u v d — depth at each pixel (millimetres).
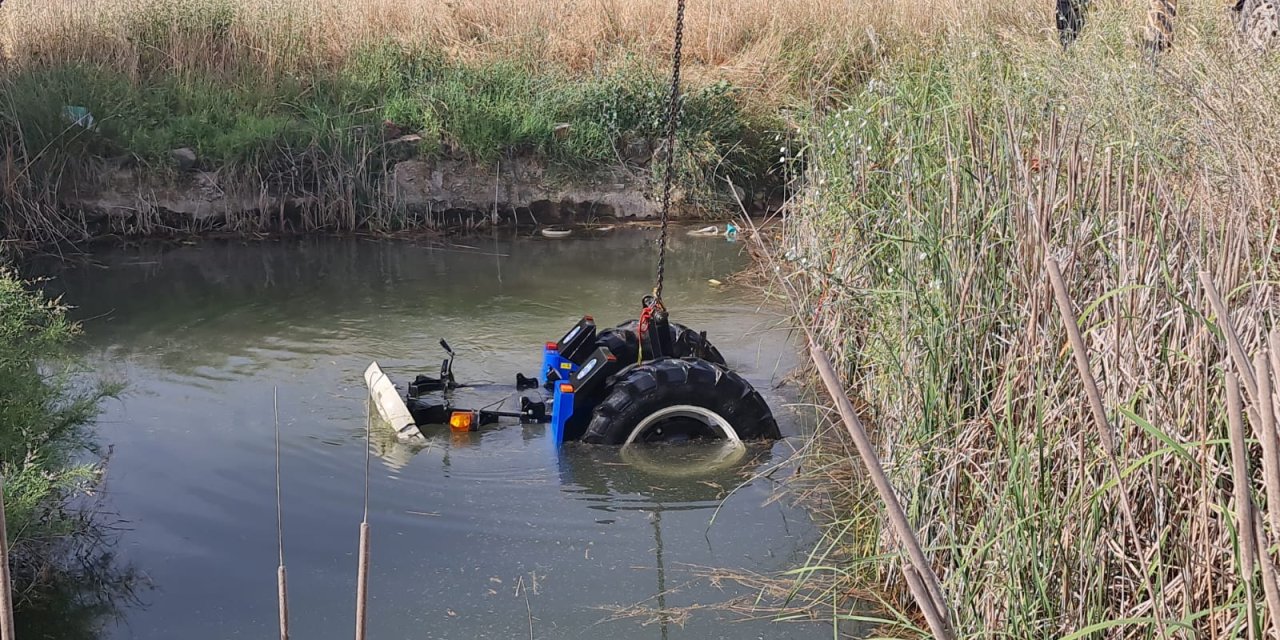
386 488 6020
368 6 16797
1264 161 4992
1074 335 2734
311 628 4738
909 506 4926
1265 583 2312
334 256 12125
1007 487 4098
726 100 15195
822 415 7066
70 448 5859
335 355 8289
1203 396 3420
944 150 6430
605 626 4758
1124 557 3795
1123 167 4863
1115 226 4543
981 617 4301
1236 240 3678
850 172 7801
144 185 13094
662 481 6152
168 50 14914
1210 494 3367
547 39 16906
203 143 13445
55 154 12695
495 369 7988
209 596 4992
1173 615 3568
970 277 4961
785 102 15414
